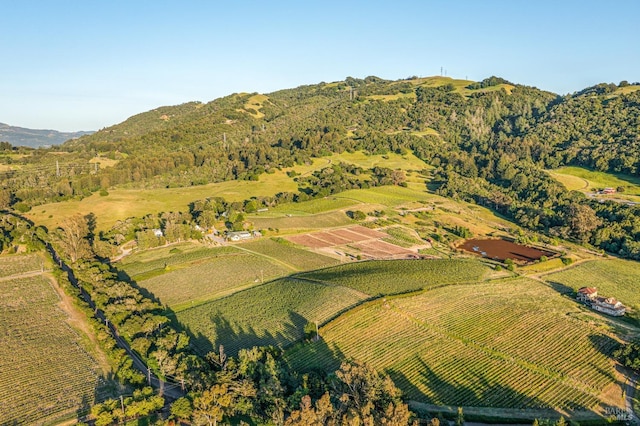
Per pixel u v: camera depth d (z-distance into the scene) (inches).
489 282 4756.4
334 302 4072.3
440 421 2480.3
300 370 3127.5
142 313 3816.4
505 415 2696.9
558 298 4365.2
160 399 2699.3
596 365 3211.1
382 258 5684.1
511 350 3400.6
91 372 3191.4
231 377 2822.3
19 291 4525.1
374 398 2448.3
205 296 4505.4
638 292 4628.4
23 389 2977.4
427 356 3309.5
